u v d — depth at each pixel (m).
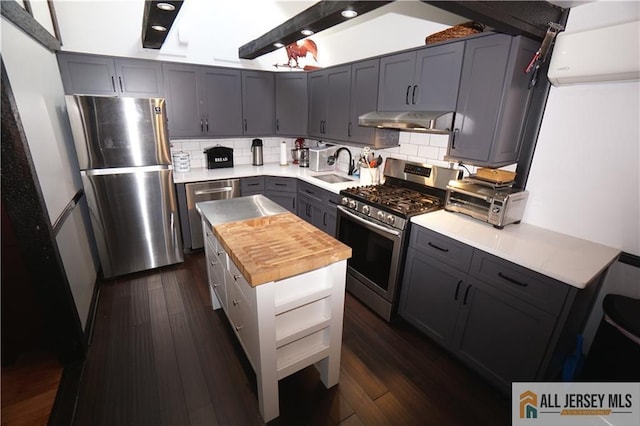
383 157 3.17
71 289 1.99
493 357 1.80
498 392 1.83
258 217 2.00
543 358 1.57
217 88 3.52
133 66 3.04
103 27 2.94
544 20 1.74
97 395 1.73
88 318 2.26
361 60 2.85
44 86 2.20
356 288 2.70
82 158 2.60
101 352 2.04
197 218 3.43
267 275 1.33
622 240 1.76
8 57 1.63
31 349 1.96
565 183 1.95
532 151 2.07
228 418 1.64
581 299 1.51
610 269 1.80
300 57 3.92
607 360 1.59
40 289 1.75
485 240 1.81
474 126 2.03
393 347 2.17
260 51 3.00
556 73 1.76
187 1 3.20
